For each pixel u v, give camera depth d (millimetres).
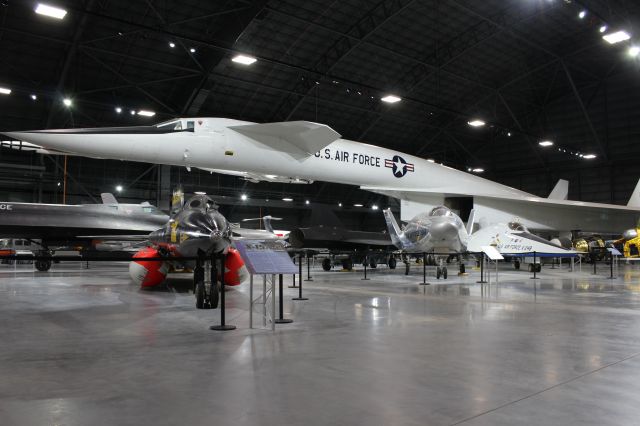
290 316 7188
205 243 9531
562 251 17703
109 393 3441
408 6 26500
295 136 15289
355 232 20312
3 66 24281
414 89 34375
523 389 3529
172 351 4797
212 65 26625
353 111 36219
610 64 38344
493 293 10680
